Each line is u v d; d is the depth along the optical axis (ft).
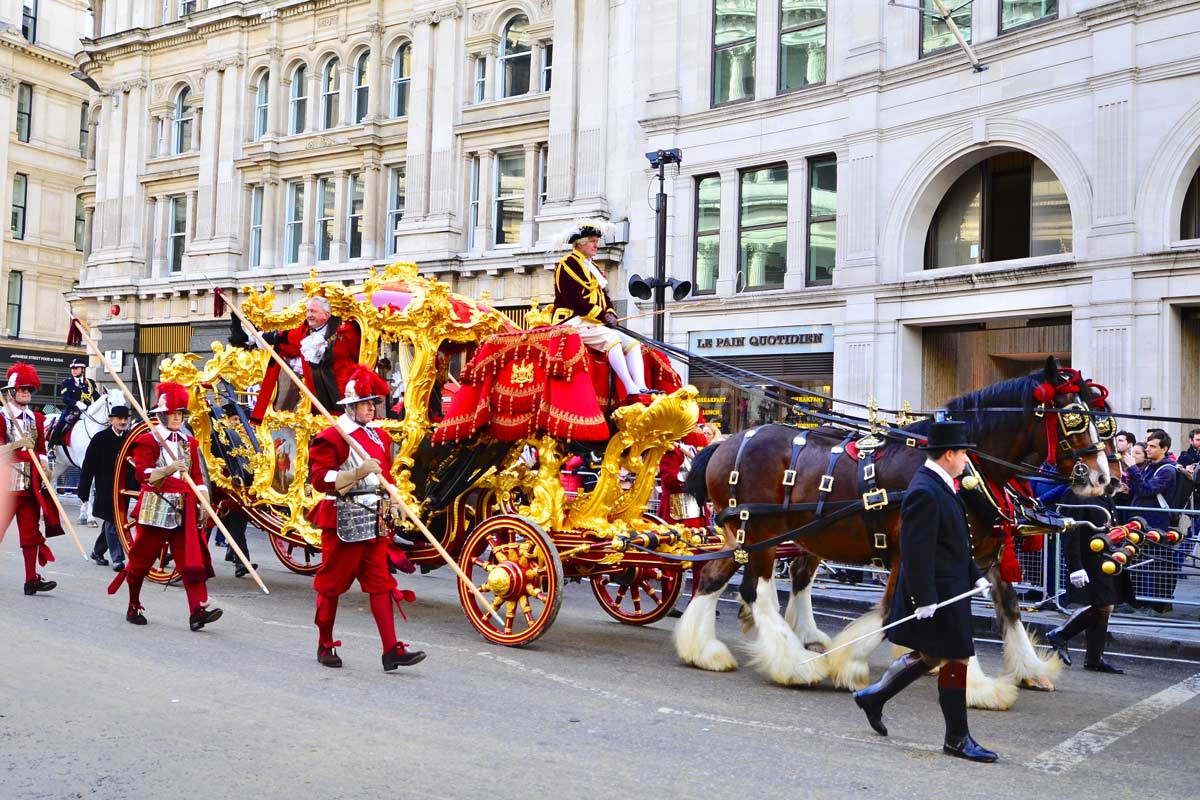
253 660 25.77
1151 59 50.78
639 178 76.59
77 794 15.94
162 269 110.93
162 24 111.75
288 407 36.45
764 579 26.84
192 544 29.53
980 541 23.98
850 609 37.76
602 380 30.83
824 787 17.30
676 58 74.64
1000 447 24.99
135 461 29.73
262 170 101.71
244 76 103.91
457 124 88.38
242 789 16.35
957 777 18.10
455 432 30.71
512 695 23.18
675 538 29.96
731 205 71.77
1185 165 49.93
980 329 60.08
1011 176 59.47
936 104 60.34
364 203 94.84
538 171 85.20
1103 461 24.41
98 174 115.55
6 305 137.18
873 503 24.26
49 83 142.31
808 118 67.46
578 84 80.79
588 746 19.33
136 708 20.83
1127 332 51.26
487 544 30.40
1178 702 24.86
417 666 25.88
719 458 28.22
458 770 17.58
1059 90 54.49
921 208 61.82
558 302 30.50
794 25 69.46
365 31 95.30
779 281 70.03
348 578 25.21
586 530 29.58
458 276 86.74
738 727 21.16
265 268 101.14
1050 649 30.27
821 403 65.05
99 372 111.86
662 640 31.17
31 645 26.32
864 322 63.16
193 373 37.63
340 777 17.02
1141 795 17.46
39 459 35.53
